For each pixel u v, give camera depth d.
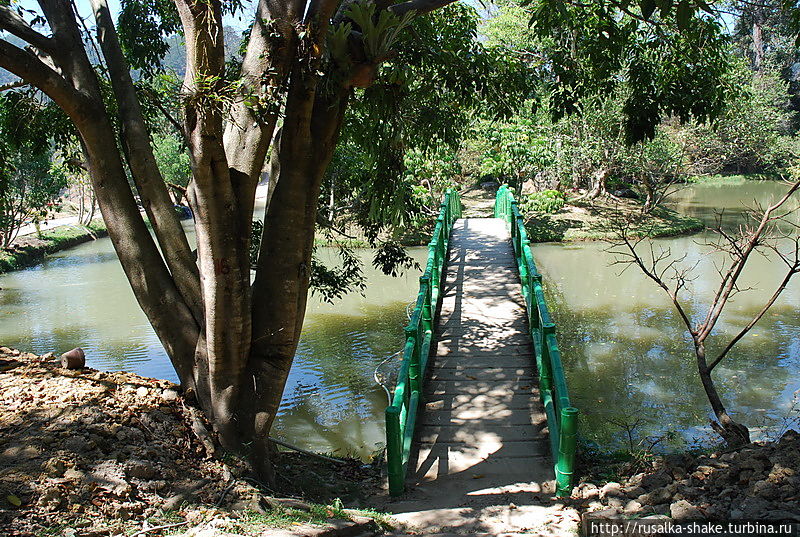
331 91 5.21
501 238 15.63
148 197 5.65
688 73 8.41
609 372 11.87
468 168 31.95
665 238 25.83
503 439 6.66
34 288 21.00
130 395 5.39
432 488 5.80
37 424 4.62
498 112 9.46
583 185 33.56
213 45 4.64
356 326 15.36
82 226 33.44
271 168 5.58
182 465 4.82
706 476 4.79
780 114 33.62
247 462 5.21
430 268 9.76
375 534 4.61
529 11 8.51
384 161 7.75
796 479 4.27
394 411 5.63
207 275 5.05
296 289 5.45
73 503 3.91
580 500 5.25
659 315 15.45
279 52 4.91
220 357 5.24
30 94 7.97
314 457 6.99
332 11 4.83
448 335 9.48
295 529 4.11
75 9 6.24
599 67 8.48
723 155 29.42
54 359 6.20
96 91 5.49
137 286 5.66
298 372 12.41
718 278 18.70
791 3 6.77
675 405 10.28
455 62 8.55
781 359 12.14
